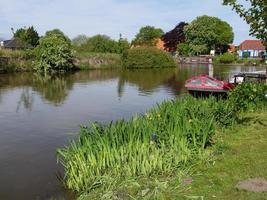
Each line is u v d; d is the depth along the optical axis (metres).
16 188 8.04
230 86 18.20
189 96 14.16
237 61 69.56
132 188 6.87
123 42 67.75
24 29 83.81
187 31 90.06
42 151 10.73
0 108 18.03
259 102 13.88
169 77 37.69
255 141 9.31
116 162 7.73
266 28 9.77
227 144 9.10
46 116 16.12
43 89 25.84
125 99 21.62
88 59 49.81
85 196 7.00
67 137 12.39
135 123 8.65
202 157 8.06
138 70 48.75
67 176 8.34
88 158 7.75
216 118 10.95
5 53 40.78
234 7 9.95
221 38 92.94
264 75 21.56
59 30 68.19
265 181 6.68
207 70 49.12
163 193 6.48
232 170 7.30
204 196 6.21
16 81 31.05
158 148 8.16
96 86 28.41
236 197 6.09
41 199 7.47
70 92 24.52
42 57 41.41
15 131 13.26
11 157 10.18
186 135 8.48
